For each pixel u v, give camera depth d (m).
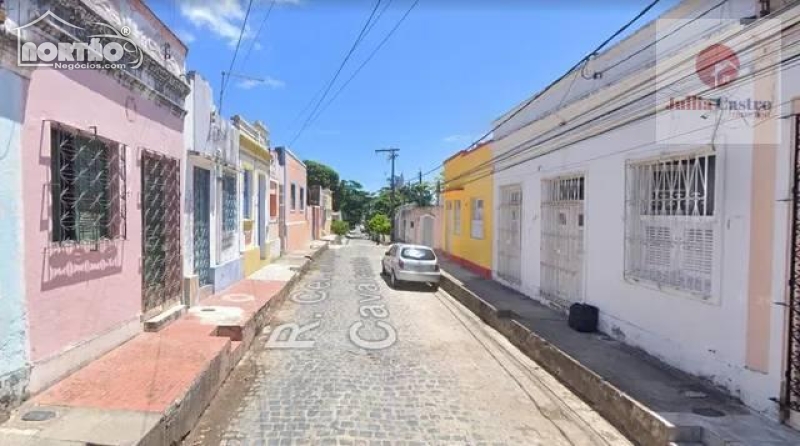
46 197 5.04
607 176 8.88
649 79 7.56
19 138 4.64
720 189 6.16
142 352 6.41
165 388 5.13
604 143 8.98
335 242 37.59
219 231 11.69
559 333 8.98
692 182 6.79
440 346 9.11
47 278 5.06
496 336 10.23
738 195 5.88
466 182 20.14
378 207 61.62
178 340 7.03
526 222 13.02
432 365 7.90
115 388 5.11
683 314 6.85
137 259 7.21
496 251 15.72
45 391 4.97
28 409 4.52
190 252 9.64
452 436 5.32
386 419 5.68
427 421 5.69
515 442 5.29
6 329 4.44
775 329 5.34
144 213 7.44
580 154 9.93
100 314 6.17
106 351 6.33
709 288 6.40
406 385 6.89
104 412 4.49
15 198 4.58
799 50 5.10
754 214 5.64
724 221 6.09
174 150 8.60
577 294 10.12
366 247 34.75
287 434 5.18
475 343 9.50
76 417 4.37
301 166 28.09
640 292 7.86
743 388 5.73
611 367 6.98
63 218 5.42
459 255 21.30
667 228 7.31
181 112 8.86
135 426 4.22
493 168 16.17
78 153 5.72
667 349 7.17
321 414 5.73
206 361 6.07
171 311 8.35
